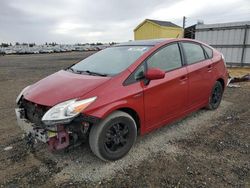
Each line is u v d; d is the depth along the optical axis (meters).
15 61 23.81
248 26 10.88
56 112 2.71
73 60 23.34
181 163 3.07
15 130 4.33
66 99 2.81
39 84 3.48
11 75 12.51
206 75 4.47
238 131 4.02
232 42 11.56
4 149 3.58
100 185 2.69
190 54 4.27
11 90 8.30
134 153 3.36
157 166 3.02
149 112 3.41
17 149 3.57
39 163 3.17
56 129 2.74
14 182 2.79
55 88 3.12
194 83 4.16
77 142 3.00
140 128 3.39
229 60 11.85
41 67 16.88
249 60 11.22
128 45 4.11
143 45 3.87
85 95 2.84
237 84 7.95
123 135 3.19
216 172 2.86
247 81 8.41
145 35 19.62
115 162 3.14
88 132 2.96
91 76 3.35
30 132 3.05
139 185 2.67
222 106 5.38
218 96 5.09
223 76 5.04
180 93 3.88
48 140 2.79
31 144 3.24
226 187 2.58
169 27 18.81
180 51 4.07
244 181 2.68
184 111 4.11
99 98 2.87
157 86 3.44
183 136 3.88
